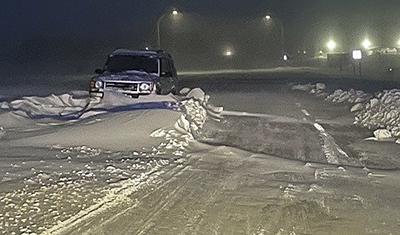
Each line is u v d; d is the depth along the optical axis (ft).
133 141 43.47
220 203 28.30
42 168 34.32
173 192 30.19
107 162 36.68
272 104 80.84
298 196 30.09
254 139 49.62
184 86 121.60
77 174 33.12
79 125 47.32
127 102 58.08
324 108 75.72
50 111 59.21
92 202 27.50
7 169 33.71
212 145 45.14
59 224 23.85
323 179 34.30
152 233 23.30
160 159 38.55
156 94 61.21
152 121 48.14
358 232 24.00
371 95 81.00
